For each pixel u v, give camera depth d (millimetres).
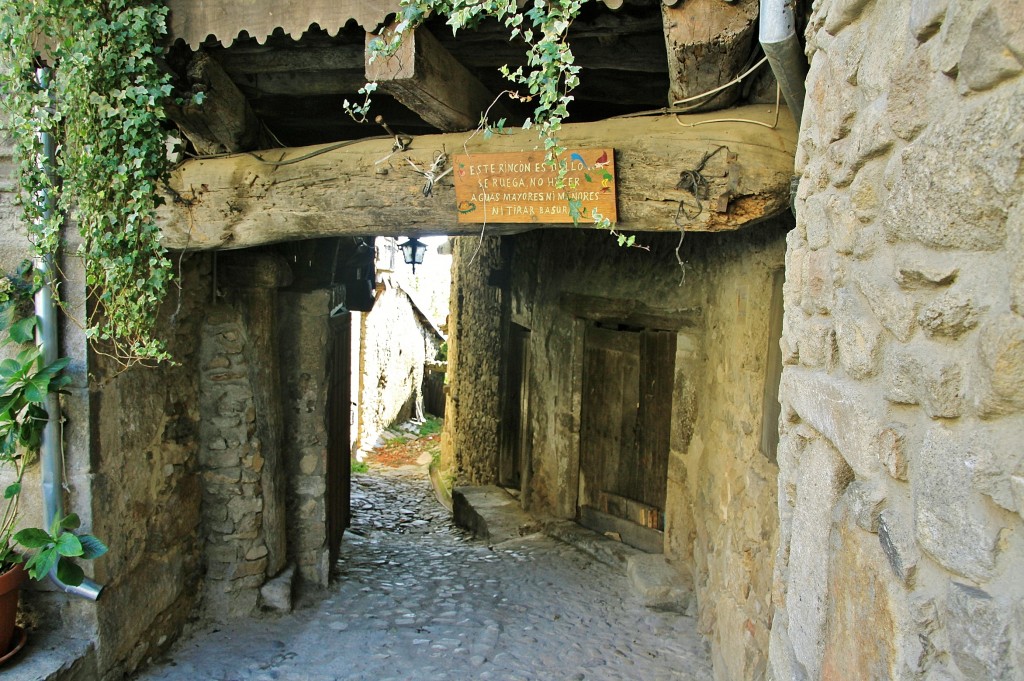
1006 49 904
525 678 3375
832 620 1423
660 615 3955
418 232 2842
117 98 2602
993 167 929
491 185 2592
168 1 2633
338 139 3930
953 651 997
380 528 6527
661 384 4609
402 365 12133
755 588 2822
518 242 6438
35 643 2961
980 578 950
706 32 2148
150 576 3430
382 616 4137
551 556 4949
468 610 4195
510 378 7340
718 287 3697
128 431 3238
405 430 11695
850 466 1391
